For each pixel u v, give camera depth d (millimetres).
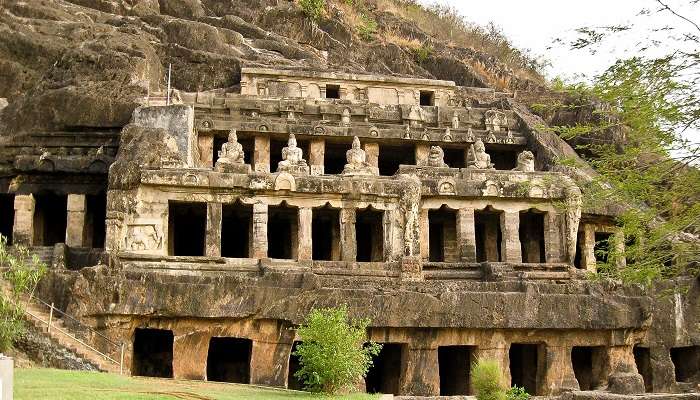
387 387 34062
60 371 23312
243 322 30219
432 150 40562
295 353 26375
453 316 31359
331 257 39188
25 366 25156
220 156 37969
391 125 46500
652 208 17719
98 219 41406
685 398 23844
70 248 36094
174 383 25188
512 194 37406
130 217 33281
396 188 35594
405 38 71625
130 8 57438
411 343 31453
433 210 38750
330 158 49438
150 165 34312
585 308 32844
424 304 31188
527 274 35719
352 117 48000
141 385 22281
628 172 17281
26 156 39469
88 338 28016
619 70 16469
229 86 52188
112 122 41781
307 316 28297
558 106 19938
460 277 36062
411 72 65750
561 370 32688
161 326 29797
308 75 51562
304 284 30812
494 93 57312
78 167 39438
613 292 34219
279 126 44500
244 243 41375
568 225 37438
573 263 37250
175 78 51500
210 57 52188
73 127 41812
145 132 35656
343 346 24453
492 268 35625
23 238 38656
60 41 47031
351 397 23234
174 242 40656
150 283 29688
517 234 37500
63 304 29625
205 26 55219
